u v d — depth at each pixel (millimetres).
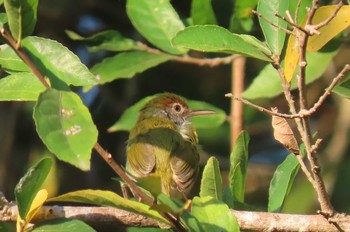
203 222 8250
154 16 12492
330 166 15867
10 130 15414
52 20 15867
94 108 16031
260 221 9047
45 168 7820
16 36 7434
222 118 13578
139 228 9258
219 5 12344
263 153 17047
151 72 16219
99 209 8961
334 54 11906
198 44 8562
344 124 16109
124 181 8188
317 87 16672
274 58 8539
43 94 6871
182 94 16344
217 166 8820
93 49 12680
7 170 15258
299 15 10398
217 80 16344
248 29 12102
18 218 8094
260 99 16438
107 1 16125
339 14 8547
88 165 6590
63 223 8297
